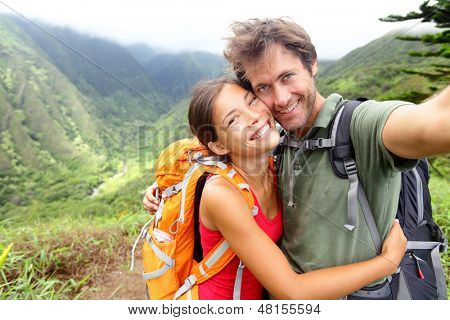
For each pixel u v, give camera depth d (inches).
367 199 46.9
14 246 92.9
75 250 106.7
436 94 35.0
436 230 56.5
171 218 54.5
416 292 52.2
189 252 55.1
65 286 102.0
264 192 52.4
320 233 49.1
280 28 43.4
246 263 48.4
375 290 51.6
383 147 40.1
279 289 46.8
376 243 48.0
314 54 46.6
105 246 113.5
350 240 47.7
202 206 49.9
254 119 44.9
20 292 93.3
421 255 53.8
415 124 34.1
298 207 51.2
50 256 100.1
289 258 54.1
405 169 40.1
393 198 48.4
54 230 99.3
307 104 46.4
